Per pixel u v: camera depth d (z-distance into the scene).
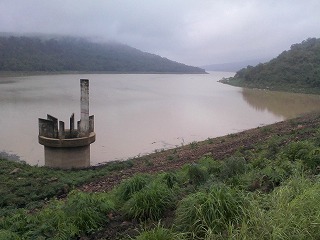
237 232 3.89
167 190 6.05
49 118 15.80
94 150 20.88
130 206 5.84
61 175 13.34
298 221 3.88
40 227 5.39
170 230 4.35
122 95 58.22
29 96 51.47
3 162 15.03
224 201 4.45
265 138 16.17
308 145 7.87
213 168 7.92
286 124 22.75
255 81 97.69
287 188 4.75
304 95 68.88
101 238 5.20
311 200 4.23
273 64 100.56
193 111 40.34
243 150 13.50
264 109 44.44
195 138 25.06
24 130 25.69
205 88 87.31
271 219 3.96
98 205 6.05
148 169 13.58
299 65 92.44
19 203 9.62
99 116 33.72
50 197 10.42
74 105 42.31
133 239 4.43
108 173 13.62
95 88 74.25
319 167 6.60
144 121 31.75
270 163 7.55
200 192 4.81
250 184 6.10
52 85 77.44
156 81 118.62
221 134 26.73
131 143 22.86
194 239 4.13
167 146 22.31
